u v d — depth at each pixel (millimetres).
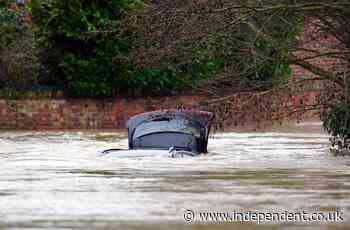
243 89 40625
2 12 65500
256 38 38562
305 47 43344
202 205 25406
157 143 43844
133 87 65000
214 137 54062
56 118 65250
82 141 52125
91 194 27891
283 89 39938
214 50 40469
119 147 47375
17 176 33469
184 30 39625
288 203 25844
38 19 64625
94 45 64125
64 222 22688
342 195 27688
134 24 41438
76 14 63062
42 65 65688
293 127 61719
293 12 38812
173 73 63969
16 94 65250
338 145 43531
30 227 22047
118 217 23391
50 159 40719
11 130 63875
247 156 42375
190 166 37469
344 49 41312
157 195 27609
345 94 38750
